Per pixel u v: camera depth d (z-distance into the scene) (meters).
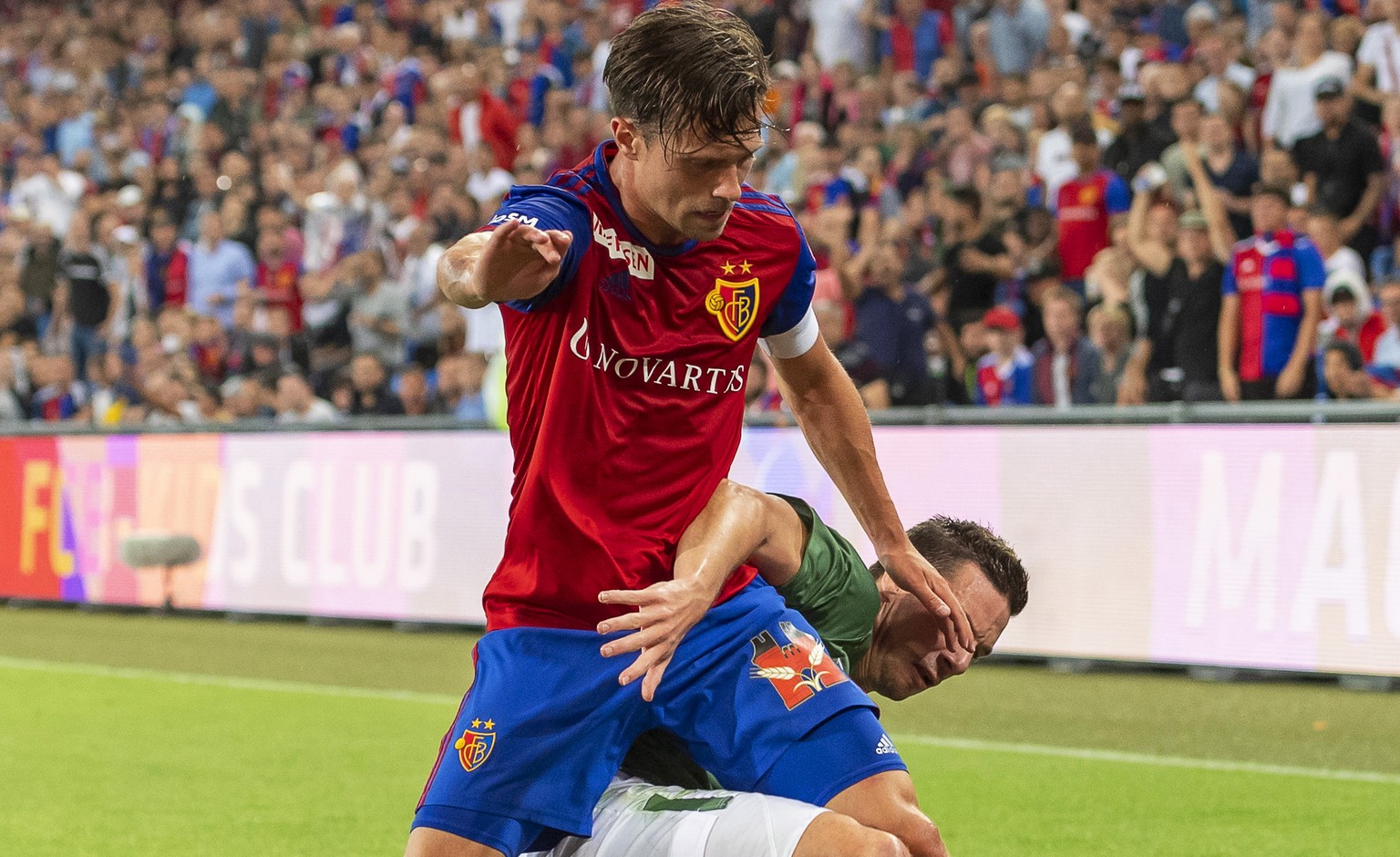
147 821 5.37
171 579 11.26
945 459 8.40
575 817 2.86
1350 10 10.91
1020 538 8.19
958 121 11.27
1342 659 7.32
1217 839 4.91
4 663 9.39
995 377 9.57
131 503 11.47
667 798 2.84
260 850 4.98
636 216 2.80
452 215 12.92
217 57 18.77
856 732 2.93
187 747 6.73
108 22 20.78
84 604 11.78
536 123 14.73
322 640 9.98
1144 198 9.48
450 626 10.12
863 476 3.30
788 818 2.67
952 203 10.24
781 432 8.66
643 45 2.65
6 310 15.16
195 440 11.12
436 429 9.98
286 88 17.61
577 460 2.87
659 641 2.73
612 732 2.90
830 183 11.25
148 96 18.52
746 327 2.95
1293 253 8.61
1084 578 8.01
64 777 6.11
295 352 12.85
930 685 3.56
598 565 2.89
